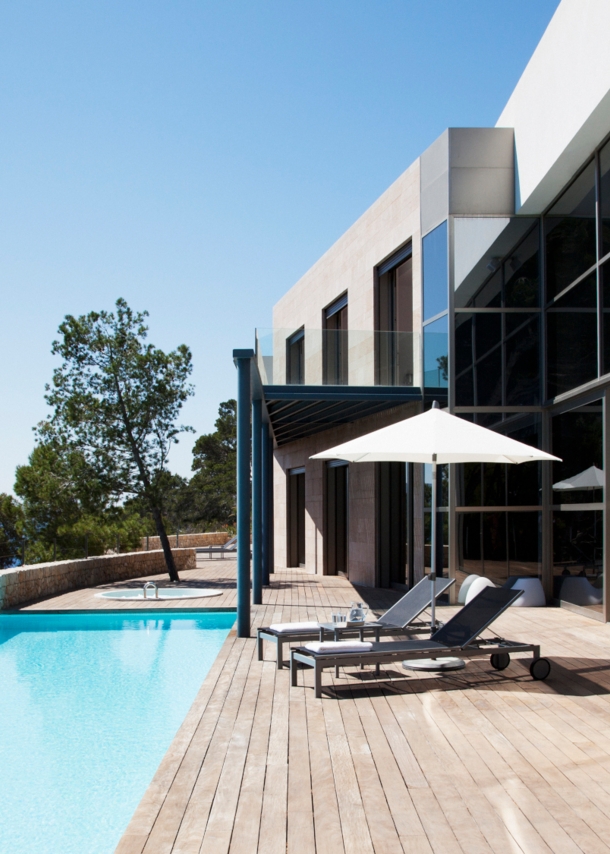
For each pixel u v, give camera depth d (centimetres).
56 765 599
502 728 576
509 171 1351
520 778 464
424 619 1152
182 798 437
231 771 482
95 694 832
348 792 443
